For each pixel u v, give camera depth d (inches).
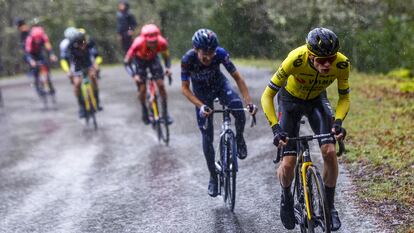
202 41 230.5
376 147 310.7
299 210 201.2
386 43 571.2
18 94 785.6
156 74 395.5
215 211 252.5
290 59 181.9
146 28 389.4
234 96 259.9
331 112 191.6
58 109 629.9
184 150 373.4
